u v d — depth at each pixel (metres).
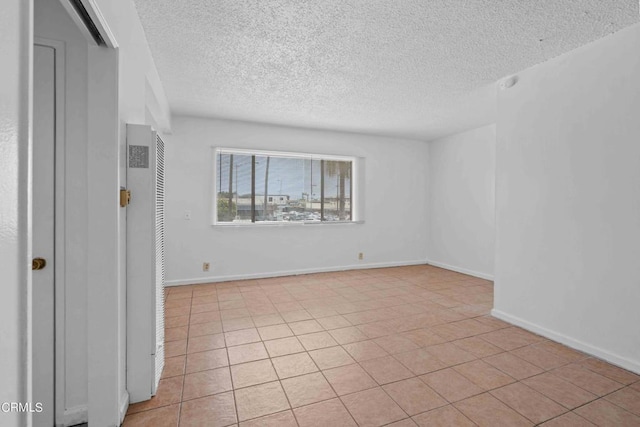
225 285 4.04
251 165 4.43
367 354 2.25
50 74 1.42
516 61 2.52
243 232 4.32
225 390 1.82
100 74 1.40
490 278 4.39
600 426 1.52
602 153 2.14
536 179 2.57
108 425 1.45
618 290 2.06
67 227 1.46
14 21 0.59
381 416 1.60
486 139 4.48
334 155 4.86
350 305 3.30
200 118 4.09
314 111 3.83
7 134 0.57
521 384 1.87
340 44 2.28
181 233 4.02
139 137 1.65
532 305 2.62
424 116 4.02
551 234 2.46
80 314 1.50
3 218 0.56
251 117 4.07
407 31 2.10
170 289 3.84
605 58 2.13
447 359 2.17
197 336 2.53
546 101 2.50
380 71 2.72
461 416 1.59
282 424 1.54
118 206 1.45
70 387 1.51
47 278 1.45
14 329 0.60
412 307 3.25
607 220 2.12
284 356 2.21
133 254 1.68
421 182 5.52
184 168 4.02
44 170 1.43
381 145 5.21
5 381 0.57
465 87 3.07
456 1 1.79
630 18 1.92
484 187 4.50
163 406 1.67
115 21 1.41
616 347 2.07
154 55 2.45
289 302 3.39
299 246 4.66
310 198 4.80
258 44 2.29
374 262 5.19
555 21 1.97
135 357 1.69
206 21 2.00
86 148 1.47
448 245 5.12
